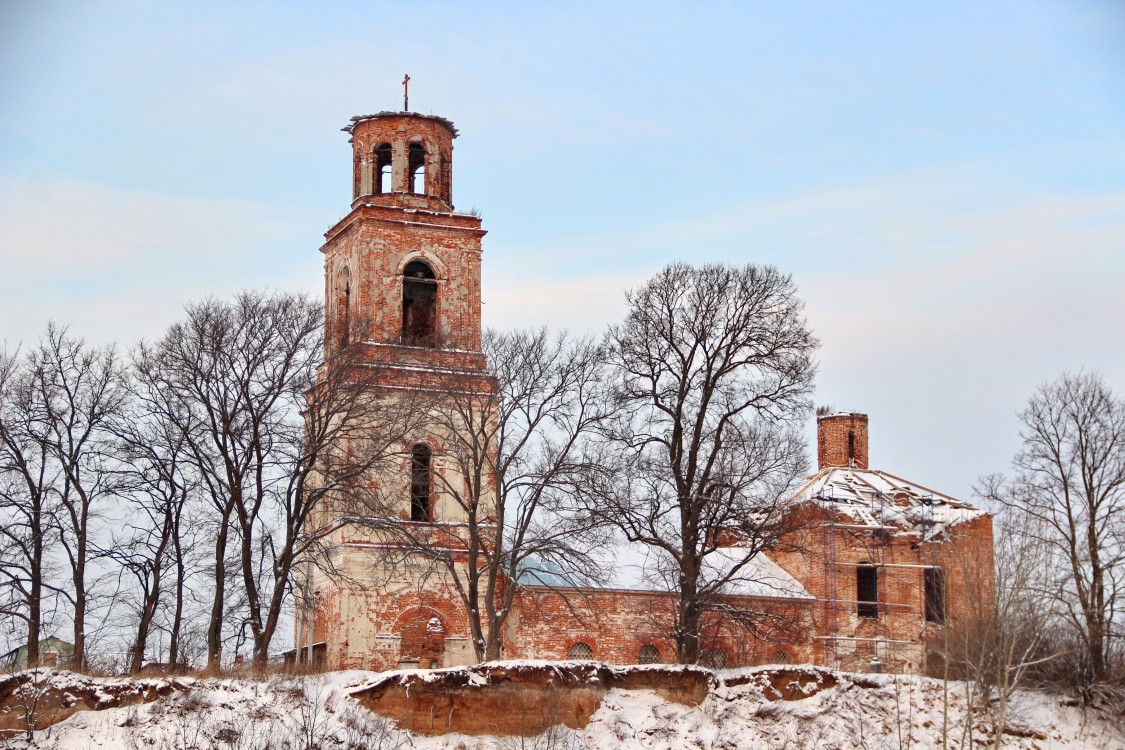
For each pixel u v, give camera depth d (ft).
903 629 192.54
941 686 155.22
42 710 125.49
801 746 142.92
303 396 155.74
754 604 184.55
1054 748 149.59
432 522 165.99
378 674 138.00
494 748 134.21
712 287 168.25
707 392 166.61
